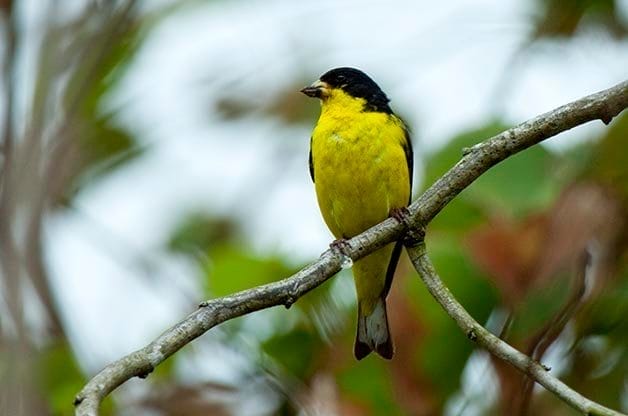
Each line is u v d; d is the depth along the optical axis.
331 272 8.02
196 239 15.05
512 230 9.92
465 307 10.79
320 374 11.05
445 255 10.88
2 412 7.68
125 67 14.91
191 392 11.02
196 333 7.21
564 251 9.61
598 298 10.09
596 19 13.35
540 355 9.43
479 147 8.46
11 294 8.12
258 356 11.35
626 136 9.88
